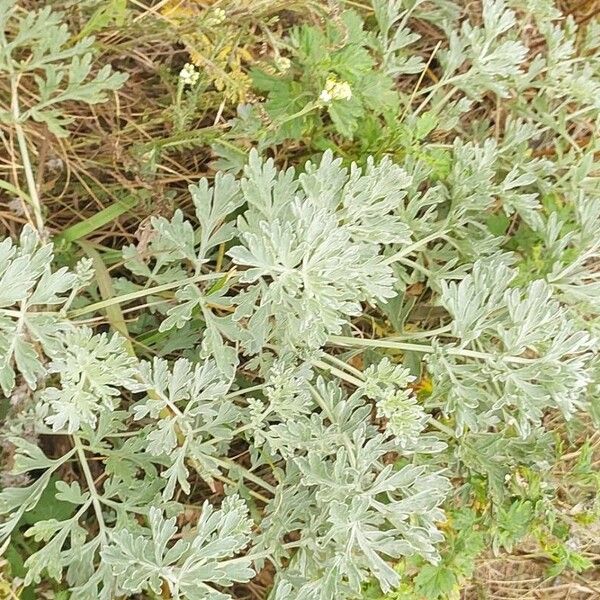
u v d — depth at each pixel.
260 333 0.44
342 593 0.47
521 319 0.47
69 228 0.48
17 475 0.45
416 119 0.54
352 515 0.44
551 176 0.62
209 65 0.47
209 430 0.45
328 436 0.46
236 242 0.52
